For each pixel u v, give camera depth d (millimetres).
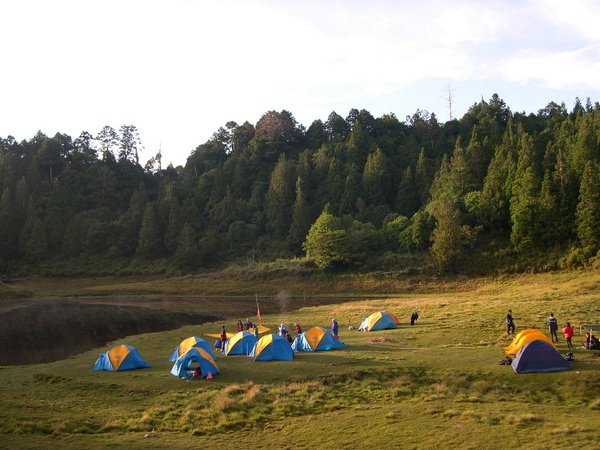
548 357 23625
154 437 17484
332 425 18266
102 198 146000
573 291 55656
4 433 17484
